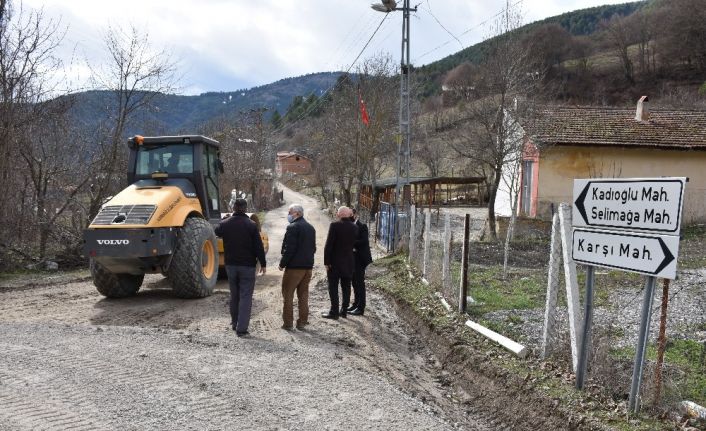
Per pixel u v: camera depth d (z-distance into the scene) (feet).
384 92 109.19
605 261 15.69
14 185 43.52
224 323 26.03
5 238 42.01
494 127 59.62
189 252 30.35
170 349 19.56
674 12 221.66
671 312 26.17
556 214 19.76
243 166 132.87
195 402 15.07
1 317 26.43
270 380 17.21
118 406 14.38
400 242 53.21
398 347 25.29
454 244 54.13
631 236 14.80
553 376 18.49
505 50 59.47
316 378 17.80
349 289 29.81
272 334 24.43
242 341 21.88
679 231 13.46
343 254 28.76
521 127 59.77
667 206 13.75
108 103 51.37
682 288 31.45
